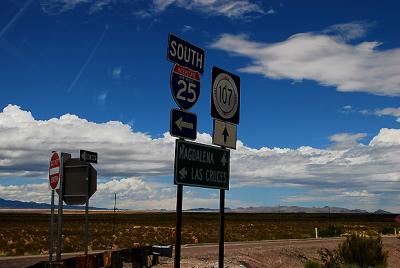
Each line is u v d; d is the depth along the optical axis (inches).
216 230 2979.8
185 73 481.7
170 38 460.4
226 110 552.1
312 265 1117.1
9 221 4419.3
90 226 3284.9
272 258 1235.2
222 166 537.0
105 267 554.6
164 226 3464.6
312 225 4190.5
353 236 1183.6
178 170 466.3
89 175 453.7
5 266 848.9
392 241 1916.8
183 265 928.3
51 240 460.4
